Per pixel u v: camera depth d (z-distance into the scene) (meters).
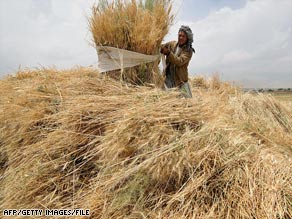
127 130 2.27
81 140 2.52
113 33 3.07
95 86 3.08
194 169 2.15
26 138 2.79
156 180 2.10
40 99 3.02
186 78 3.84
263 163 2.27
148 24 3.07
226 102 4.88
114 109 2.62
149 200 2.03
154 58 3.21
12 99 3.21
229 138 2.47
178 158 2.09
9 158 2.83
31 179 2.41
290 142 3.36
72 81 3.29
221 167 2.16
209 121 2.64
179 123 2.46
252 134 3.24
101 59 3.20
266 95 5.36
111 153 2.23
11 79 4.39
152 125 2.33
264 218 1.78
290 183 2.07
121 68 3.03
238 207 1.88
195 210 1.89
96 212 2.07
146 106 2.50
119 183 2.16
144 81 3.20
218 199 1.97
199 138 2.28
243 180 2.07
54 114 2.69
